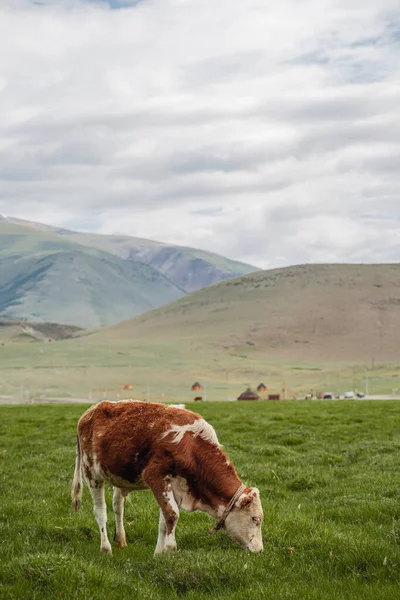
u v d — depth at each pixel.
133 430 11.33
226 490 11.16
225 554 10.70
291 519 13.08
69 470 19.89
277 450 22.97
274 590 9.10
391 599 8.88
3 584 9.00
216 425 30.50
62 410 42.72
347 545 11.06
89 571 9.27
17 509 14.20
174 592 9.24
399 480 16.91
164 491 11.00
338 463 20.80
